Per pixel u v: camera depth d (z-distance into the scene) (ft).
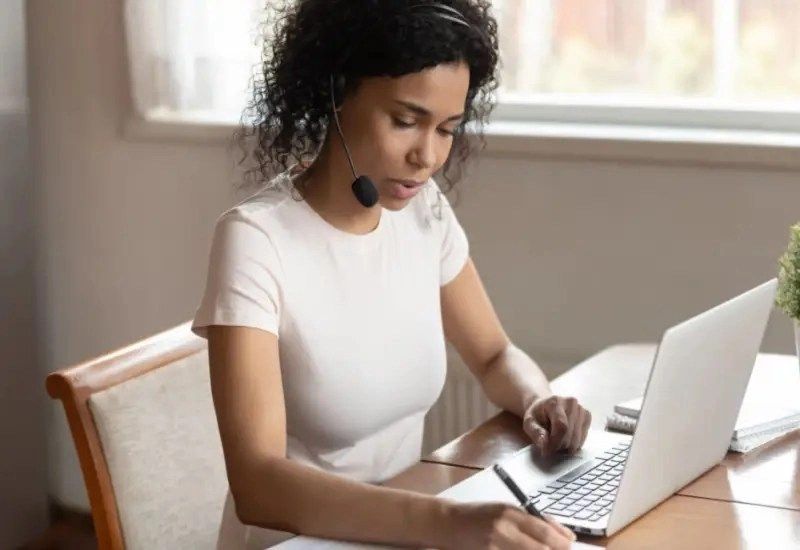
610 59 10.27
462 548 4.69
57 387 5.95
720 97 10.05
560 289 10.12
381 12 5.41
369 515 4.90
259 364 5.48
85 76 11.23
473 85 5.90
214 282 5.63
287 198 5.92
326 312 5.85
